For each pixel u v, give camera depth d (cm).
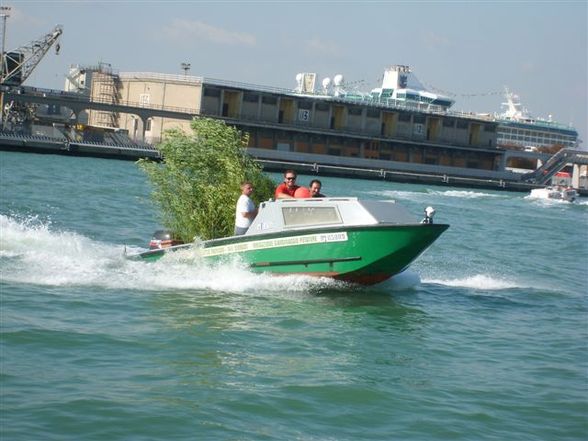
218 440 883
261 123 11300
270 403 1016
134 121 11369
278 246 1750
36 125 10262
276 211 1770
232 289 1731
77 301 1515
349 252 1705
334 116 12381
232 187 2002
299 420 967
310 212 1744
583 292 2153
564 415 1063
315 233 1716
